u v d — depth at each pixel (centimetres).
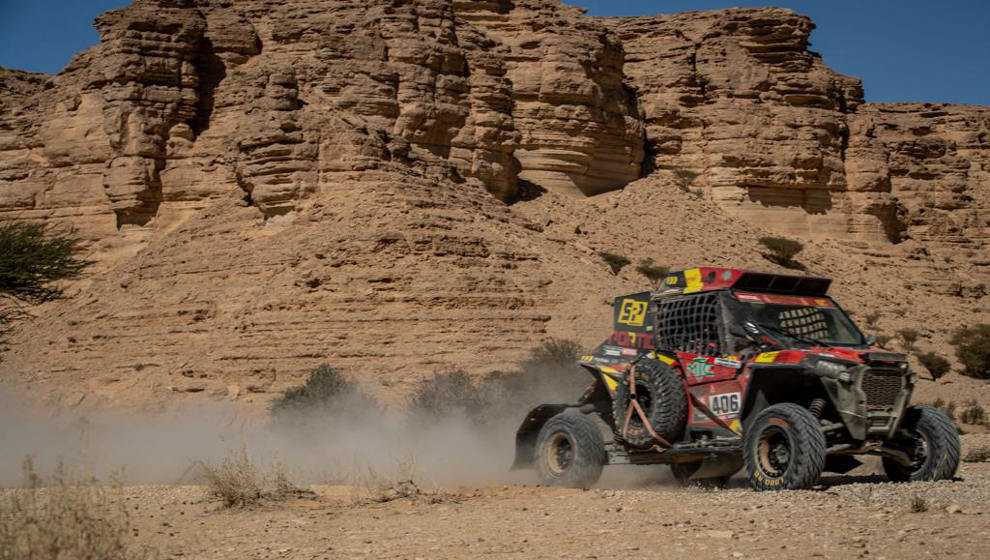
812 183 7338
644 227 6538
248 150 4834
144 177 5909
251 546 870
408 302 3869
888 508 920
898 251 7425
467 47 6481
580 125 6769
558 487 1292
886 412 1133
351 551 835
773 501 991
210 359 3841
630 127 7081
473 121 6278
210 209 5347
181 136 6009
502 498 1183
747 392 1174
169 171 5953
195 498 1210
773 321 1232
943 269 7450
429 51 6197
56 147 6291
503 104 6412
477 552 812
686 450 1216
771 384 1184
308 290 3994
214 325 4097
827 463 1295
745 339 1210
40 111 6550
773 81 7569
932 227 8100
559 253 4822
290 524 997
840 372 1116
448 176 5384
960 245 8100
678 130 7450
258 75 6028
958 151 9669
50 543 718
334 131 4753
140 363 4016
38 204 6275
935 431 1179
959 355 5484
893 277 7219
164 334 4153
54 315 5153
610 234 6319
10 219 6228
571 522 942
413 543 863
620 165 7044
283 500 1180
